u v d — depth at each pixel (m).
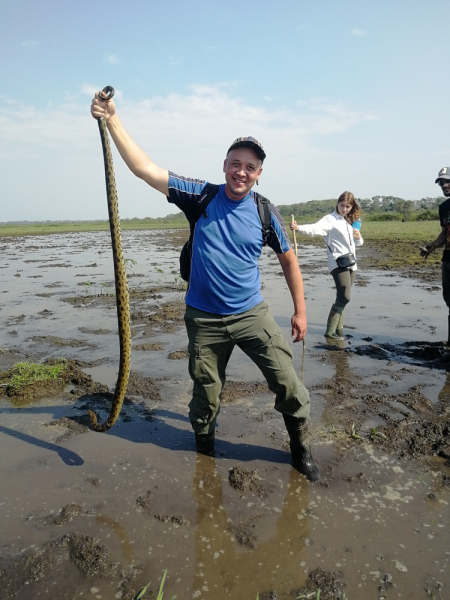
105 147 3.07
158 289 11.91
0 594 2.43
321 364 5.84
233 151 3.05
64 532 2.87
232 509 3.08
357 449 3.82
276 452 3.79
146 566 2.60
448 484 3.34
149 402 4.77
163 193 3.20
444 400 4.70
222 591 2.43
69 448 3.86
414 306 9.11
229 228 3.16
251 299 3.28
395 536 2.82
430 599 2.38
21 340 7.07
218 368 3.46
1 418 4.41
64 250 28.05
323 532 2.86
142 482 3.37
